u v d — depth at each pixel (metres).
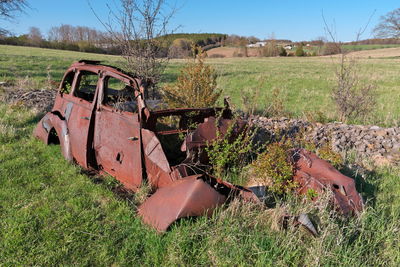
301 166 4.39
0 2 21.27
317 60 57.56
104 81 4.73
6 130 6.97
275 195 4.23
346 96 9.84
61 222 3.71
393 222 3.68
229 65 39.25
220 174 4.68
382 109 11.99
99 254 3.23
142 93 4.09
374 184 4.98
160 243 3.27
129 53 8.15
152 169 4.05
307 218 3.33
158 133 4.20
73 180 4.77
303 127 7.60
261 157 4.54
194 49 7.15
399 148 6.72
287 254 3.08
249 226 3.53
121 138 4.33
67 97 5.63
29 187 4.52
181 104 6.41
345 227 3.45
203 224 3.38
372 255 3.24
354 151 6.54
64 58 34.72
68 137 5.30
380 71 29.98
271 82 21.75
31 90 12.13
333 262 3.04
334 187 4.03
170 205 3.49
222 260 3.07
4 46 57.78
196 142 4.32
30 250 3.24
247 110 8.59
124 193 4.45
